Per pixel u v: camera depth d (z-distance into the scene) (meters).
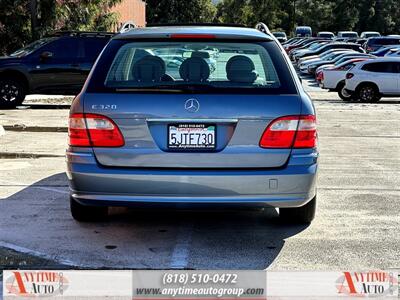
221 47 5.52
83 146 5.20
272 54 5.48
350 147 11.26
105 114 5.14
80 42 17.28
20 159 9.65
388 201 7.09
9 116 15.03
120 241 5.60
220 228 6.04
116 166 5.15
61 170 8.75
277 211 6.64
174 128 5.09
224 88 5.18
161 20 70.62
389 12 93.56
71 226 6.02
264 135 5.12
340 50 37.41
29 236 5.69
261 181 5.11
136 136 5.11
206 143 5.10
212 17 74.19
